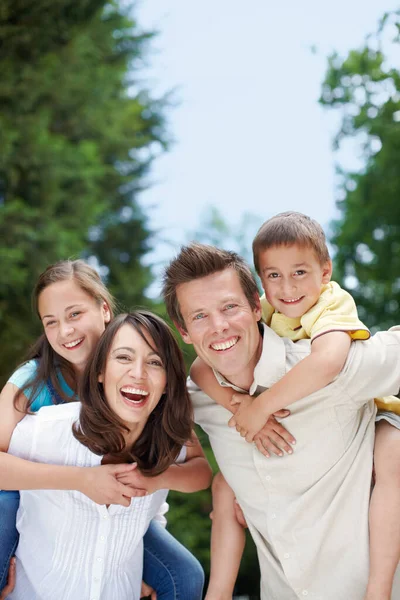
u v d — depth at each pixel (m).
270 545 2.56
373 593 2.29
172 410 2.55
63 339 2.93
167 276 2.49
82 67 10.79
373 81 10.10
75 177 10.22
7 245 9.01
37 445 2.49
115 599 2.54
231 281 2.42
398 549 2.34
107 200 13.13
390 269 11.21
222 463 2.63
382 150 10.46
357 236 11.31
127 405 2.45
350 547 2.41
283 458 2.46
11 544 2.62
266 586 2.61
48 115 9.98
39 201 9.79
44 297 2.99
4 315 8.81
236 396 2.48
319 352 2.34
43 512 2.49
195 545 10.90
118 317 2.54
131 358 2.45
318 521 2.43
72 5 10.07
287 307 2.57
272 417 2.44
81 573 2.48
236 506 2.73
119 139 12.35
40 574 2.51
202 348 2.43
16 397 2.71
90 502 2.46
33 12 9.42
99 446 2.47
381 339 2.47
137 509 2.54
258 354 2.54
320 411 2.43
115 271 13.10
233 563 2.67
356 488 2.44
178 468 2.65
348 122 10.69
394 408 2.62
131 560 2.63
